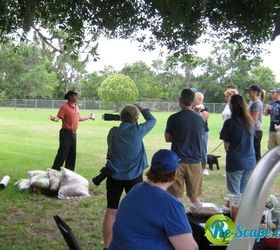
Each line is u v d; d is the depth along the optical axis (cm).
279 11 631
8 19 783
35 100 6406
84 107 6456
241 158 611
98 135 2200
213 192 843
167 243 269
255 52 698
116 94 6203
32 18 695
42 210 700
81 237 573
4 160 1237
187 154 586
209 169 1109
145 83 7700
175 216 267
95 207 727
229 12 670
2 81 6300
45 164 1173
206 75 6775
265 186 174
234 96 628
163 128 2741
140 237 268
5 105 6444
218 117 4522
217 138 2109
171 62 782
